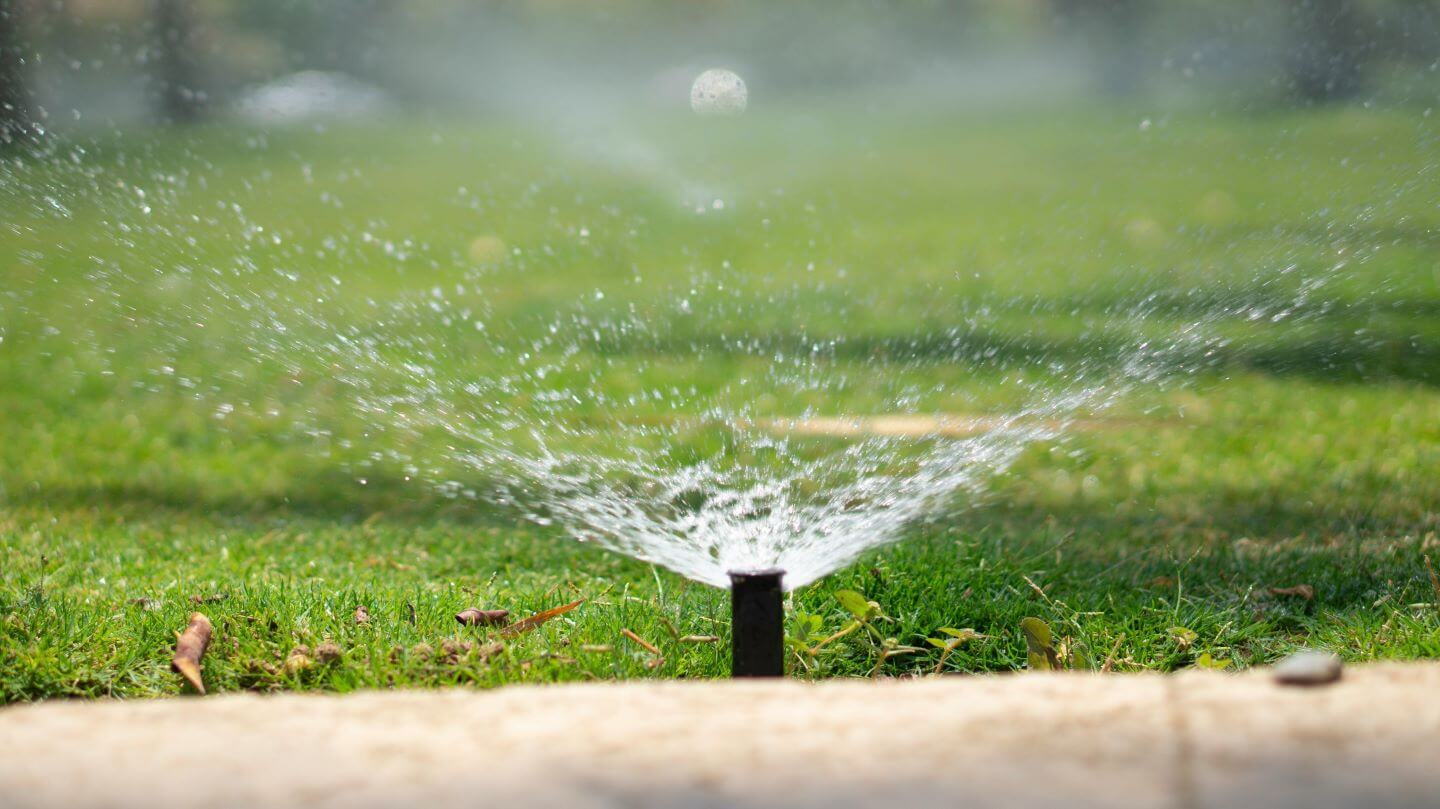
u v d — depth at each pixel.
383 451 7.89
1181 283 13.19
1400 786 2.20
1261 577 5.37
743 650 3.55
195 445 8.15
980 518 6.34
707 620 4.63
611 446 7.80
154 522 6.59
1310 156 21.95
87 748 2.46
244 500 6.99
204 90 45.88
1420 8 29.89
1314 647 4.68
